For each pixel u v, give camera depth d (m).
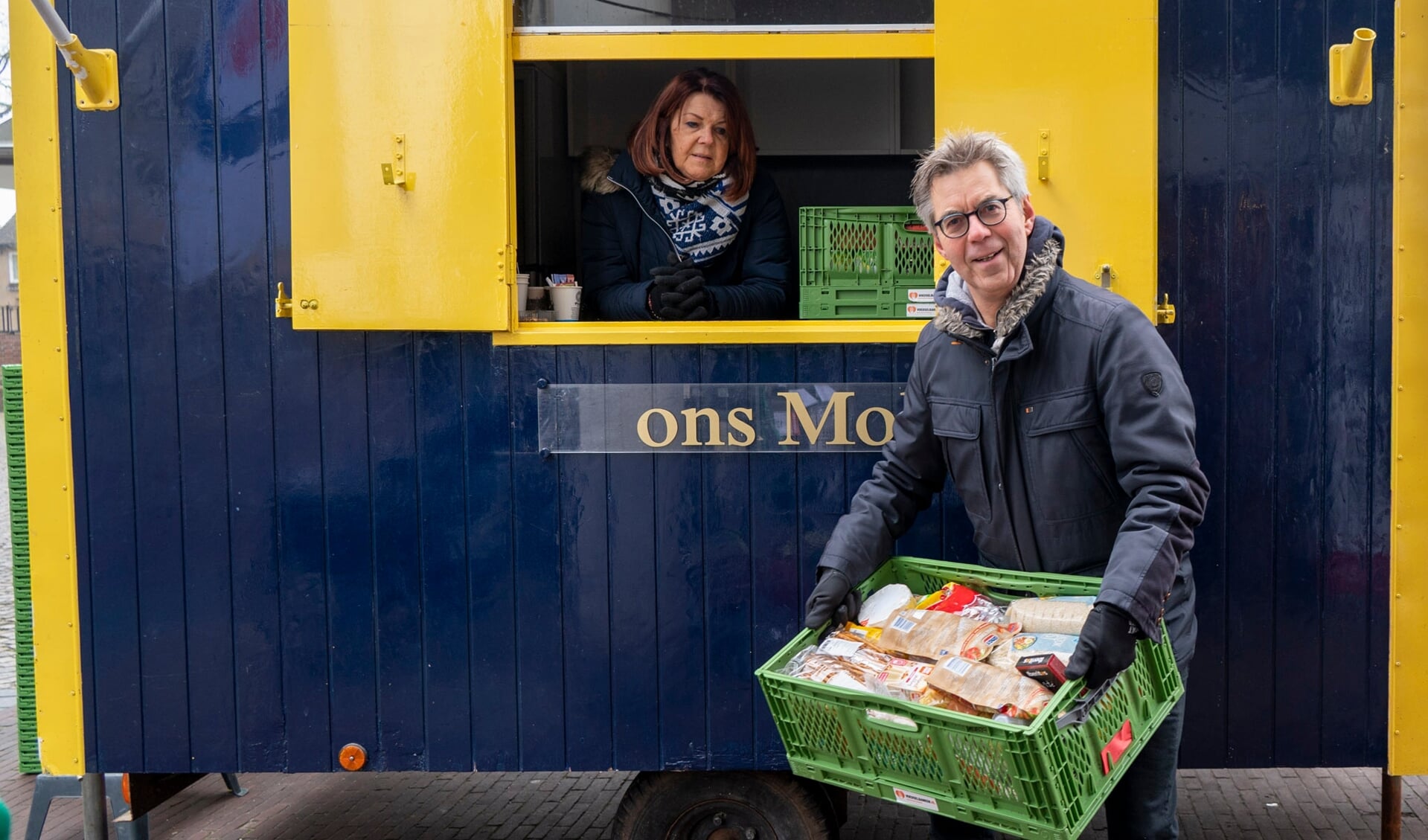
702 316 2.89
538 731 2.85
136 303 2.80
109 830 3.01
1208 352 2.72
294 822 3.73
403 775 4.13
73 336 2.81
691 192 3.12
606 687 2.83
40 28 2.76
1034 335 2.16
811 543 2.78
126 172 2.78
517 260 3.15
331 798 3.93
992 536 2.33
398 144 2.70
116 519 2.84
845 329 2.73
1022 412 2.20
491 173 2.70
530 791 3.97
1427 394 2.68
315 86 2.70
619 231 3.22
